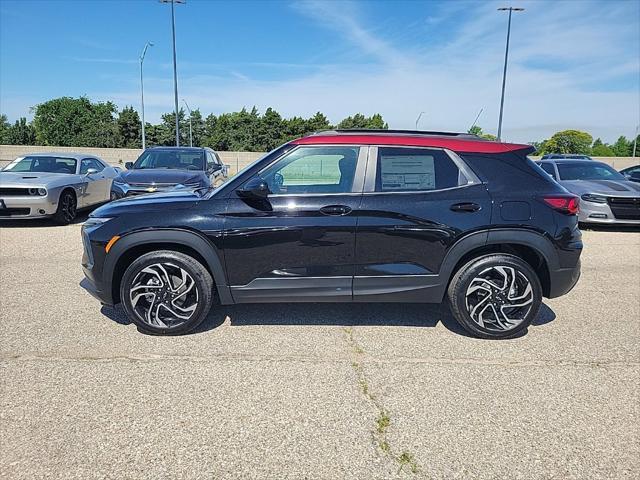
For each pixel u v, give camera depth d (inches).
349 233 142.5
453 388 119.6
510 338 151.3
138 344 143.3
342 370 128.5
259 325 159.5
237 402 112.0
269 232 142.5
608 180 381.4
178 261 144.9
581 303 187.3
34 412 106.3
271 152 149.2
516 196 144.3
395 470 89.3
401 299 148.6
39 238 306.5
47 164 402.3
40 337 147.4
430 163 146.5
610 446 97.0
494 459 92.7
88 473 87.0
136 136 2522.1
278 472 88.3
